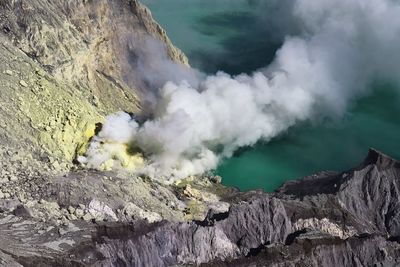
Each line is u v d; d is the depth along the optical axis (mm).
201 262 75688
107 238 74375
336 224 82938
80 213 79125
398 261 78375
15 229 71938
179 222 80625
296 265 74562
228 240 78875
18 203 76688
